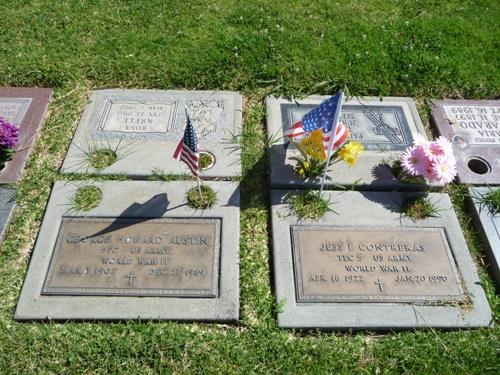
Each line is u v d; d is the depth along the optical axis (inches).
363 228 64.8
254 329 56.7
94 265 59.2
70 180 68.2
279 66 86.0
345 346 56.0
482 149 76.0
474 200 69.4
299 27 95.0
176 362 54.0
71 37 90.0
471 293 60.4
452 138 77.5
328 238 63.6
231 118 77.6
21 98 78.9
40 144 73.7
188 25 93.5
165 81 83.4
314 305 58.2
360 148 65.9
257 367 54.0
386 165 71.8
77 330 55.5
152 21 94.0
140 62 85.8
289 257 61.8
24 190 67.7
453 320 58.0
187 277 58.9
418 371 54.6
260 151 74.1
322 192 68.7
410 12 100.8
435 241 64.4
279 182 68.5
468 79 87.4
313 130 60.3
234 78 84.5
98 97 79.5
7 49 87.1
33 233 64.0
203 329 56.8
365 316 57.6
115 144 72.5
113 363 53.5
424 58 89.5
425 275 61.0
